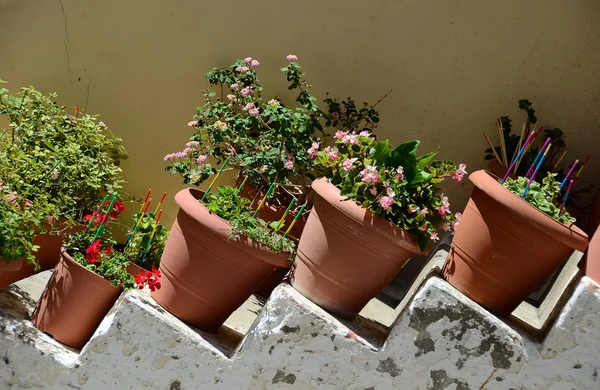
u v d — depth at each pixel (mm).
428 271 3924
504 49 4441
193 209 3277
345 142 3322
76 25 4789
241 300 3455
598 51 4340
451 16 4465
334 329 3227
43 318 3432
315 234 3312
